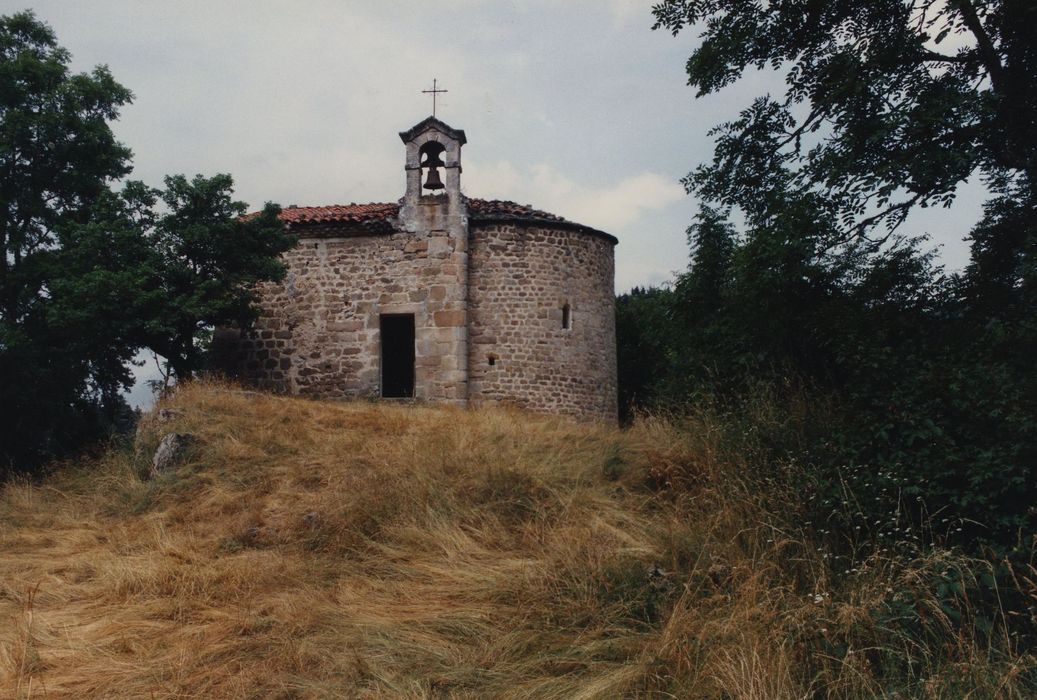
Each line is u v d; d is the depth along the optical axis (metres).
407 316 15.70
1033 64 6.75
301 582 5.80
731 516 5.75
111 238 12.88
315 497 7.63
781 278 7.17
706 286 8.84
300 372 15.51
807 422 6.86
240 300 13.64
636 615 4.87
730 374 8.57
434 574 5.77
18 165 15.30
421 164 15.84
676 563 5.36
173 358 13.69
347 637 4.72
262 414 10.46
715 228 9.23
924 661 3.94
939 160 6.09
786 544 5.18
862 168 6.57
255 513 7.41
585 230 16.20
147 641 4.86
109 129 15.84
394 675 4.24
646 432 9.21
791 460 5.96
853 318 6.97
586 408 15.91
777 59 7.96
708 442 7.24
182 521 7.62
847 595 4.51
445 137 15.55
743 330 8.30
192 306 12.62
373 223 15.39
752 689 3.54
